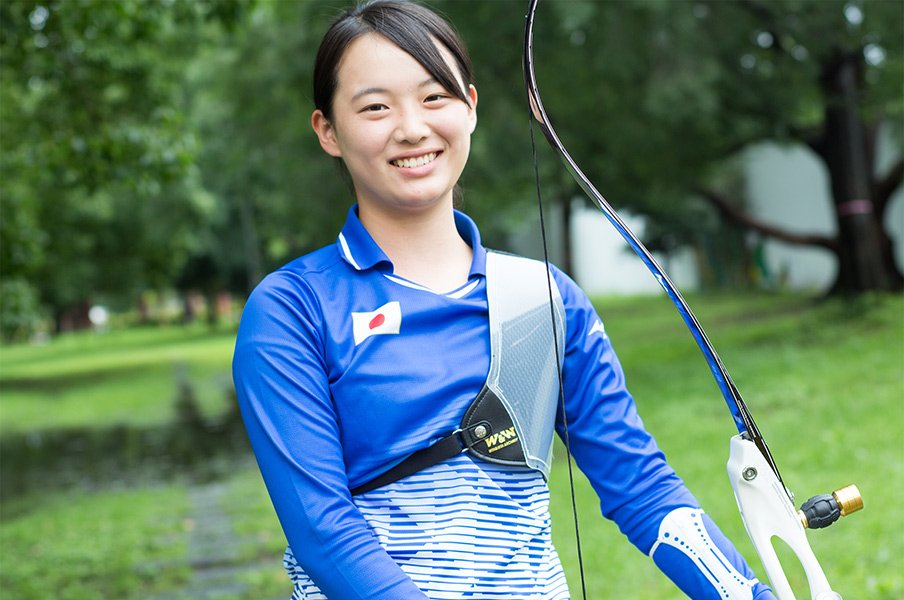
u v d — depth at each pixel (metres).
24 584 8.45
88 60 10.76
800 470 9.01
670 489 2.06
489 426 1.94
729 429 11.20
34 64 10.77
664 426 11.87
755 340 18.61
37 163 11.83
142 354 46.66
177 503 12.17
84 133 11.07
